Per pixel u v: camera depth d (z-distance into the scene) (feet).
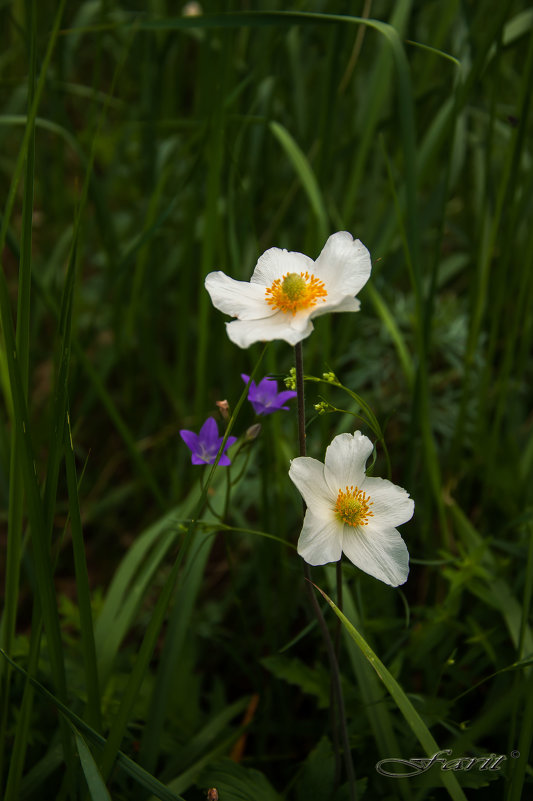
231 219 1.84
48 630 1.36
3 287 1.30
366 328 2.30
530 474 1.93
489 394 2.23
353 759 1.63
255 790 1.50
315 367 2.09
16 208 3.01
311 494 1.25
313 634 1.88
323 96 1.87
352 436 1.27
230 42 1.91
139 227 2.49
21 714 1.40
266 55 2.08
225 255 2.05
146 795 1.51
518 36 1.94
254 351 1.87
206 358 1.99
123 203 2.99
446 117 1.96
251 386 1.43
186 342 2.28
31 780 1.52
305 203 2.45
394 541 1.25
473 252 1.93
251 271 2.22
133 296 2.16
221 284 1.25
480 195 2.34
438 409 2.23
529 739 1.34
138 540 1.69
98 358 2.59
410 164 1.65
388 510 1.26
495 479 1.93
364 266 1.23
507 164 1.77
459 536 1.85
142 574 1.64
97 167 3.16
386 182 2.35
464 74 1.95
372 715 1.53
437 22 2.30
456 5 1.97
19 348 1.35
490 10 2.56
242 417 1.95
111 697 1.63
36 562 1.33
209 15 1.60
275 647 1.80
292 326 1.20
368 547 1.25
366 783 1.49
